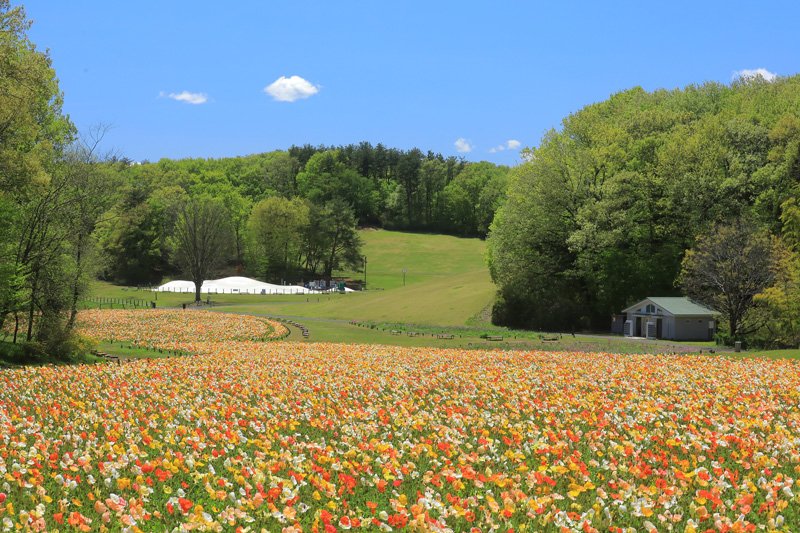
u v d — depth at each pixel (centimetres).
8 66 2922
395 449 1041
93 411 1419
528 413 1434
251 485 857
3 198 3103
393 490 819
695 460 947
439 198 19888
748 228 5294
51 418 1388
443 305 7862
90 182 4059
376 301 8675
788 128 6262
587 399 1585
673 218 6681
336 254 14450
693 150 6481
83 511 774
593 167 7131
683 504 791
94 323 5747
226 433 1157
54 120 3975
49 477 910
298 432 1269
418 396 1706
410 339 5322
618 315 6475
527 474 874
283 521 725
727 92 9162
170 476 852
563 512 700
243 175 19612
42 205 3606
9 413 1423
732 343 4869
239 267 14175
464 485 832
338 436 1228
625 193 6700
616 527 698
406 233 19350
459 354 3394
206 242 10975
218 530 670
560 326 6706
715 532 685
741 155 6556
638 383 1948
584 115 8212
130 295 10150
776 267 4853
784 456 1002
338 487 870
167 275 13488
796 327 4619
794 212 5178
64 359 3569
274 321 6706
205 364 2709
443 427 1203
